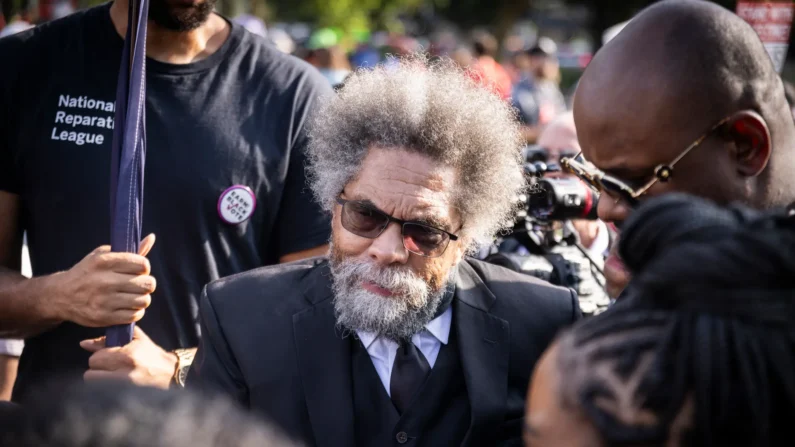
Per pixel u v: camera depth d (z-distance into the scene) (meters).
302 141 2.67
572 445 1.00
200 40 2.64
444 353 2.04
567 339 1.06
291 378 1.99
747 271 0.97
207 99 2.59
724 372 0.94
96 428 0.82
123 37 2.58
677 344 0.98
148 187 2.50
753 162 1.58
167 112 2.54
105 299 2.17
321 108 2.21
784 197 1.63
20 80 2.54
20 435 0.84
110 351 2.21
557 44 34.31
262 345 2.02
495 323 2.10
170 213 2.51
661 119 1.56
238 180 2.56
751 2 3.69
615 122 1.60
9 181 2.56
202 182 2.52
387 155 1.99
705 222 1.06
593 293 2.38
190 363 2.33
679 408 0.95
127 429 0.82
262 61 2.70
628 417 0.96
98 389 0.89
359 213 2.00
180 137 2.53
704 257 0.99
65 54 2.57
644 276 1.05
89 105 2.54
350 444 1.93
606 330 1.03
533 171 2.47
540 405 1.05
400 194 1.97
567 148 3.62
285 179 2.66
